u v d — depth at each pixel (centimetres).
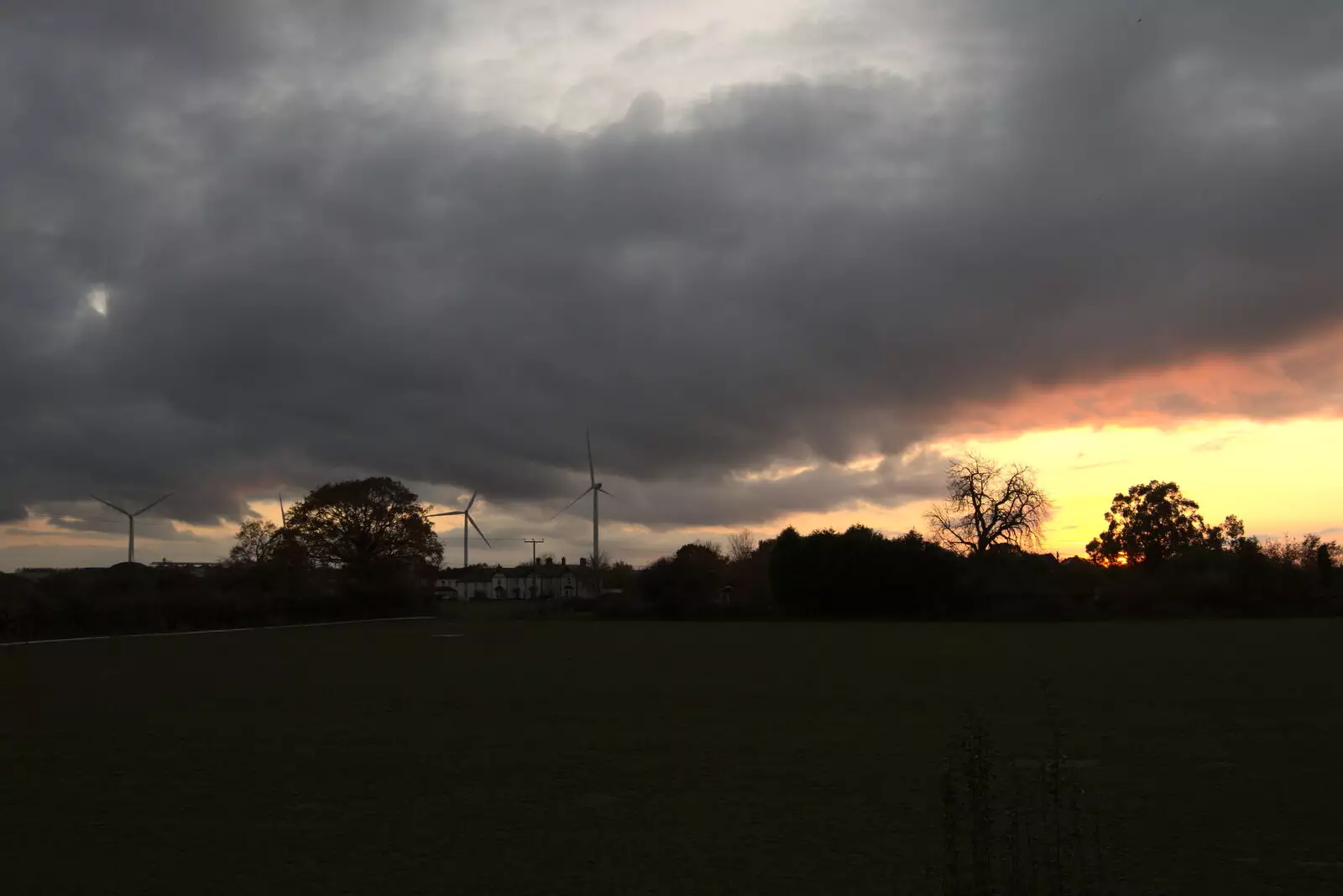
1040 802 1246
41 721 2050
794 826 1170
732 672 3152
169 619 6488
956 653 3972
